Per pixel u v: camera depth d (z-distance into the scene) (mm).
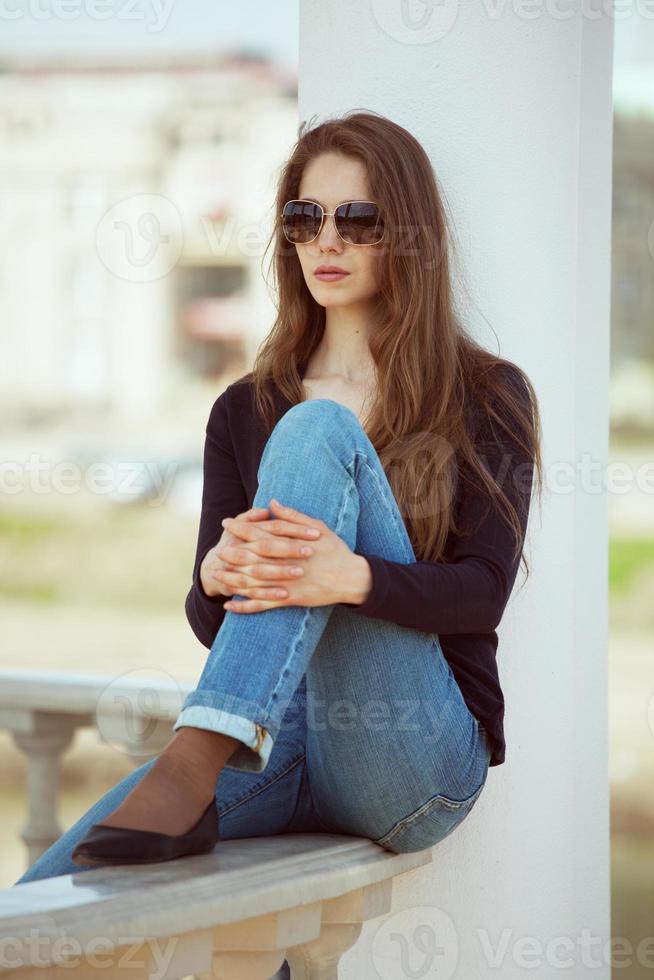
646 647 19141
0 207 33531
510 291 3393
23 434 33500
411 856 3008
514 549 2963
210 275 32594
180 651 27094
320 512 2637
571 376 3418
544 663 3377
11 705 5070
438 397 3131
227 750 2539
